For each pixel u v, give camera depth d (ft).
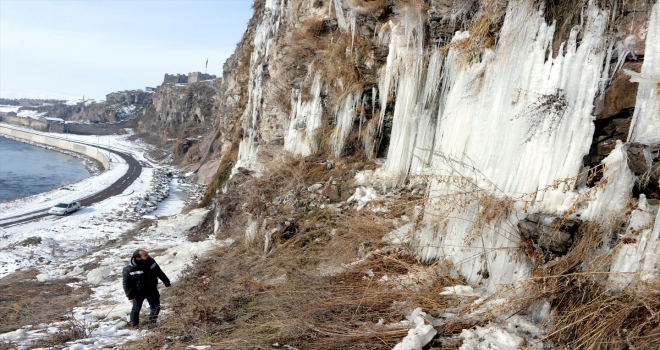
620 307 11.42
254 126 52.26
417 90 26.02
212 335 16.83
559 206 14.33
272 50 47.96
